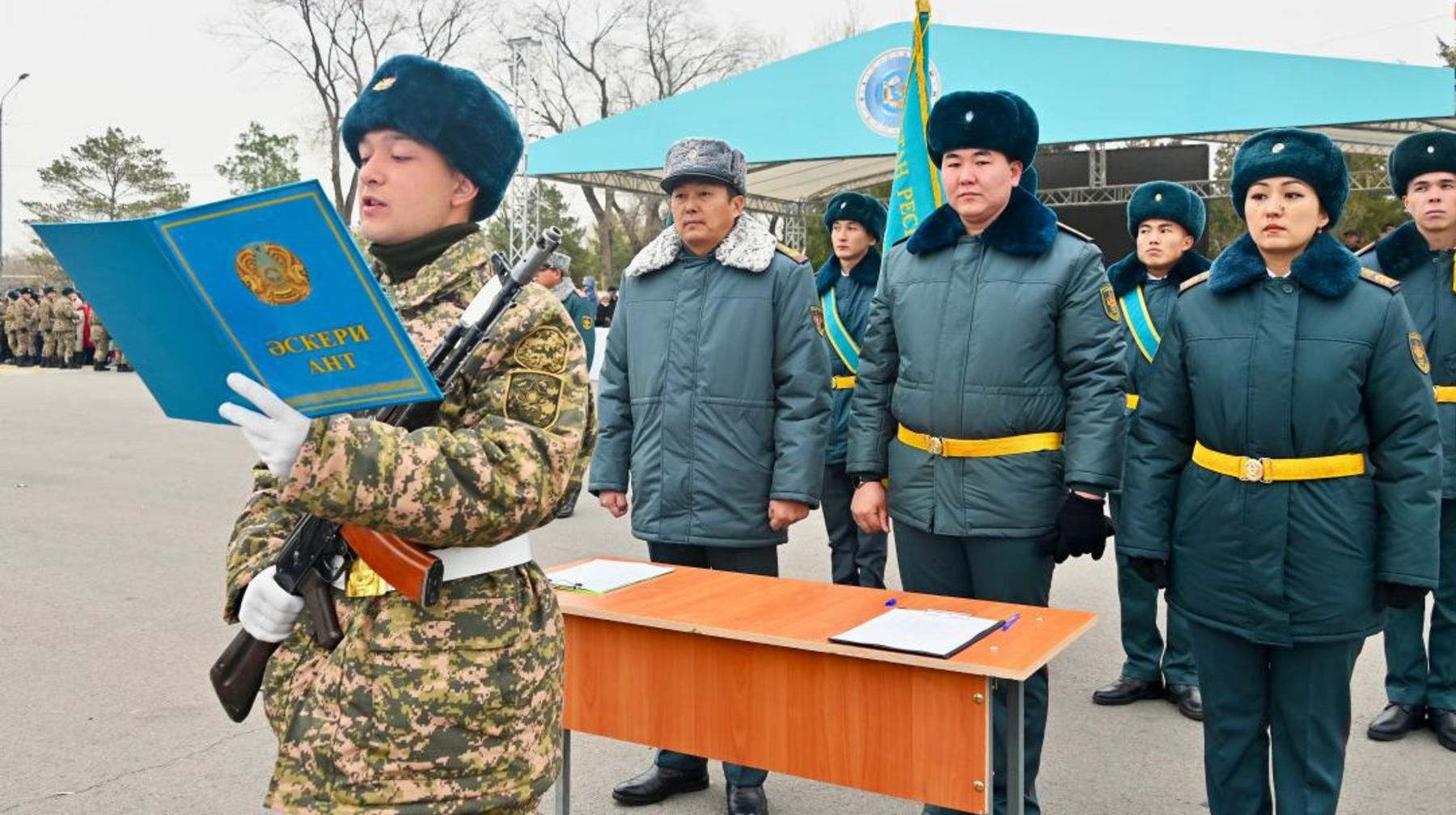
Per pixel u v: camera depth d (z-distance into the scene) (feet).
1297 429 8.67
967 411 9.75
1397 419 8.57
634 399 11.67
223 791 10.96
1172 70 42.32
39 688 13.66
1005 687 9.34
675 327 11.34
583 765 12.05
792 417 11.03
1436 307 12.97
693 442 11.17
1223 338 9.00
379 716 5.07
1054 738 12.69
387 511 4.66
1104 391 9.43
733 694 8.54
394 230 5.58
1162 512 9.43
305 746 5.18
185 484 29.07
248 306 4.31
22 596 17.76
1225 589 8.99
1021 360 9.64
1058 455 9.77
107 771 11.37
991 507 9.73
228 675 5.57
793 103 48.73
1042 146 55.98
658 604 9.11
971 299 9.86
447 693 5.12
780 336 11.07
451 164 5.58
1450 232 12.96
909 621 8.41
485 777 5.20
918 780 7.80
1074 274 9.56
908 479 10.23
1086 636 16.58
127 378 69.10
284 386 4.53
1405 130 47.75
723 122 49.96
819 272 17.04
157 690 13.67
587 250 129.90
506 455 5.00
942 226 10.17
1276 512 8.73
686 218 11.19
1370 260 13.73
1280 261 8.95
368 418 5.10
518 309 5.31
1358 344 8.56
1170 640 13.80
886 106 47.26
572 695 9.31
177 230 4.14
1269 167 8.71
